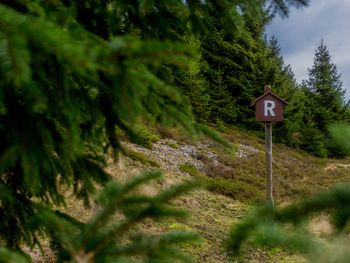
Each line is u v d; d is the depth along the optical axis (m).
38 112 2.30
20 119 2.05
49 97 1.88
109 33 2.67
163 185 9.34
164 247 1.82
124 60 1.42
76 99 2.26
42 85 1.84
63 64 1.74
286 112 24.41
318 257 1.37
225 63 26.73
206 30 2.84
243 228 1.46
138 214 1.74
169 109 2.14
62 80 1.79
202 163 14.56
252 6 2.69
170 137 16.64
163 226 6.93
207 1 2.65
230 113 25.36
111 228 1.75
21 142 1.95
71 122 1.96
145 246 1.73
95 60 1.35
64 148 2.09
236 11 2.67
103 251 1.68
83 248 1.68
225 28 2.82
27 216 2.58
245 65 26.83
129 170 9.22
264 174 15.02
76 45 1.30
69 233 1.88
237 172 14.03
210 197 10.02
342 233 1.43
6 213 2.50
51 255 4.98
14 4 2.16
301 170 16.73
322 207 1.36
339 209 1.35
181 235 1.83
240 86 26.34
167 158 13.79
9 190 2.19
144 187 7.81
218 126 23.38
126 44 1.35
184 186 1.88
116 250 1.70
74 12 2.24
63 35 1.31
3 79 1.72
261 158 17.69
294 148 23.23
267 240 1.44
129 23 2.73
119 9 2.46
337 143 1.41
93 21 2.62
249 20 2.91
